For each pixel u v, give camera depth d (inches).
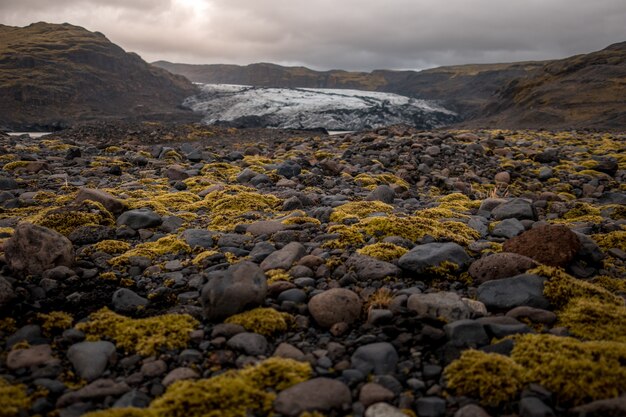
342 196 462.0
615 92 4062.5
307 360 169.9
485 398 145.6
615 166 698.8
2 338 184.7
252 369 159.6
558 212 440.5
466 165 700.0
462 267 248.7
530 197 535.2
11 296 201.0
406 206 438.3
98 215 346.9
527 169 704.4
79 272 253.0
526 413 135.6
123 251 295.0
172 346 180.1
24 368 164.6
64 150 849.5
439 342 176.6
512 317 195.5
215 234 322.7
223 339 180.5
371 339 180.2
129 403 144.9
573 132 1760.6
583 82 4557.1
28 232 249.8
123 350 179.8
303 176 584.1
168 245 303.0
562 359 154.3
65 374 163.0
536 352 160.7
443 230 315.9
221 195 454.9
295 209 411.5
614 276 253.6
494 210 393.1
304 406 140.8
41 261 244.5
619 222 369.7
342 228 318.3
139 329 190.1
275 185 540.7
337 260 260.8
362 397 146.6
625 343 168.1
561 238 252.5
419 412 142.9
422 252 250.8
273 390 150.9
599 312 192.1
